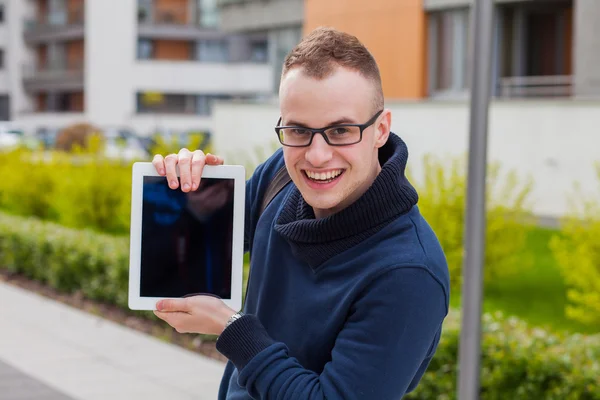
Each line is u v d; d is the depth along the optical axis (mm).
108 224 13102
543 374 4500
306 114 1879
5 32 52719
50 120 49250
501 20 16562
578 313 6820
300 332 2035
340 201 1959
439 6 16656
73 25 48188
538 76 16469
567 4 16000
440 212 8367
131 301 2064
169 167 2080
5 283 9727
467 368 3898
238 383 2006
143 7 46938
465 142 14398
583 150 12844
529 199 13367
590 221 7211
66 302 8781
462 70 16531
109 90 46625
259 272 2188
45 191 14922
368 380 1878
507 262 8586
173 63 46688
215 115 19547
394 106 15461
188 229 2084
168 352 6809
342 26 18734
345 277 1974
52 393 5711
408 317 1886
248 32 24000
